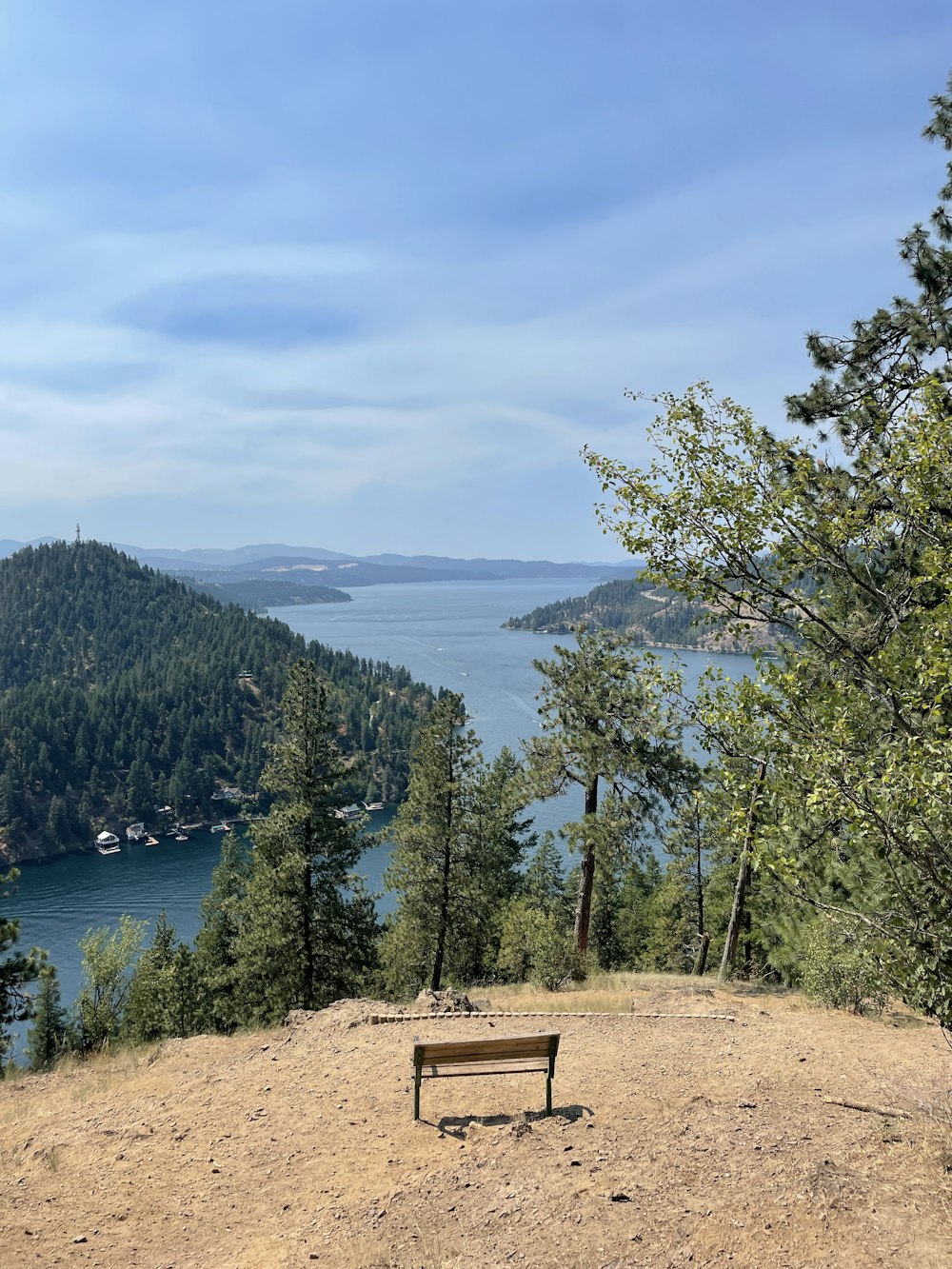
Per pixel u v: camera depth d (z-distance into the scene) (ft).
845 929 23.81
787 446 26.55
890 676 22.72
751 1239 17.75
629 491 26.30
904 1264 16.17
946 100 37.88
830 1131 24.12
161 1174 25.29
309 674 83.10
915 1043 37.29
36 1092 35.01
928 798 18.74
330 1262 19.39
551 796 79.05
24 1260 20.31
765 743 22.76
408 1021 40.19
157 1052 39.37
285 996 79.25
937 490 23.77
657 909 130.21
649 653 26.35
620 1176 21.85
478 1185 22.52
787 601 25.63
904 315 39.06
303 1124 28.60
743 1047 37.14
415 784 93.66
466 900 93.61
